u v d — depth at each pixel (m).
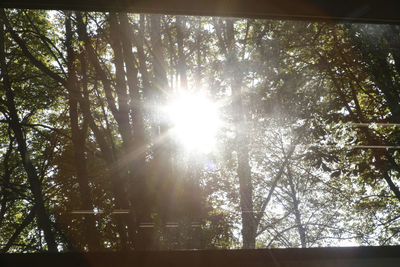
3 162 6.11
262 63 5.80
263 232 5.80
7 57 6.17
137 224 5.81
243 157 5.99
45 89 6.35
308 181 5.82
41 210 6.00
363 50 5.32
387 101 5.52
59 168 6.25
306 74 5.65
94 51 6.29
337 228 5.74
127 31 6.21
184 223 5.76
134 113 6.35
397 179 5.67
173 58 6.34
